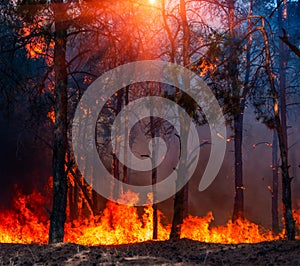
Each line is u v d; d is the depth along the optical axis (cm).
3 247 1107
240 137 2370
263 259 889
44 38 1520
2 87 1608
